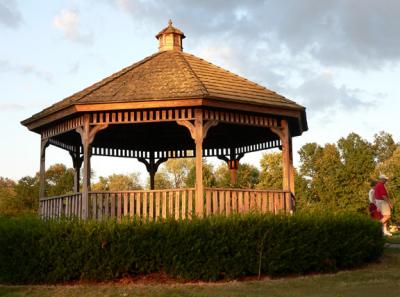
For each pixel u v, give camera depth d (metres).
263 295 9.95
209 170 47.31
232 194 13.50
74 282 11.52
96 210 13.33
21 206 45.84
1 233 11.81
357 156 53.31
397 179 48.78
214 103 13.02
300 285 10.91
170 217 11.71
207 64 16.41
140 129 17.58
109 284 11.24
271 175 54.09
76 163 17.97
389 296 9.77
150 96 12.94
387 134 68.00
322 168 55.78
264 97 14.52
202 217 12.21
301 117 15.45
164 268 11.41
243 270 11.53
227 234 11.53
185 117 13.20
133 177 66.38
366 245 13.17
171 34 17.22
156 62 15.83
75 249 11.48
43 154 15.96
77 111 13.35
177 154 19.52
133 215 12.71
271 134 17.17
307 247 12.10
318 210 13.33
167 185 55.75
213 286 10.87
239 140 18.52
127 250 11.35
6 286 11.49
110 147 18.61
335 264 12.55
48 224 11.81
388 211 16.70
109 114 13.55
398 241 17.69
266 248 11.77
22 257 11.65
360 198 51.41
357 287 10.63
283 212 12.80
